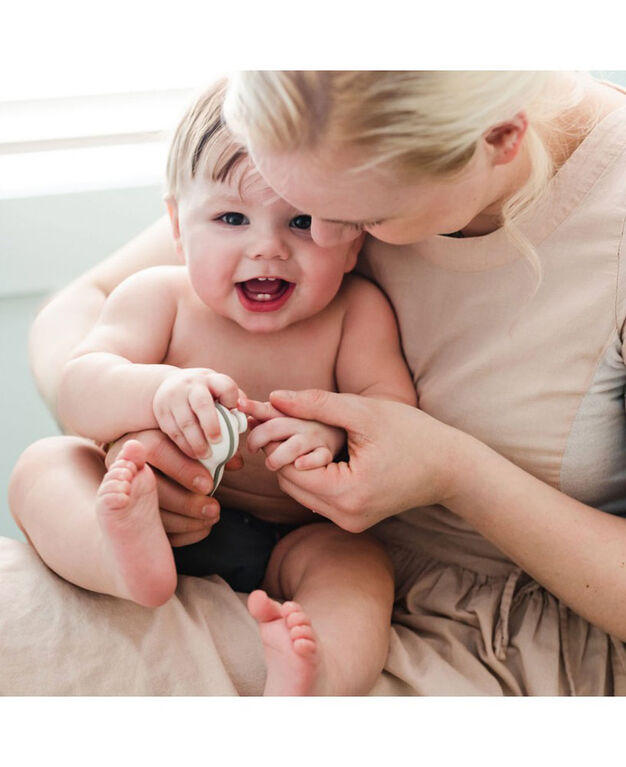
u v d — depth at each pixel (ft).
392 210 2.07
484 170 2.16
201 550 3.03
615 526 2.75
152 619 2.59
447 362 2.98
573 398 2.80
